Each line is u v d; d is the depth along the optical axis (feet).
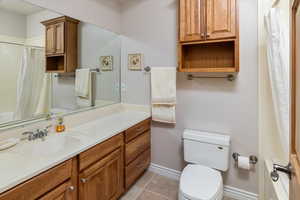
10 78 4.57
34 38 4.99
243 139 5.93
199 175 5.28
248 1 5.52
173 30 6.83
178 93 6.96
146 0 7.36
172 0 6.80
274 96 4.58
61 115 5.73
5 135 4.34
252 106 5.73
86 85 6.61
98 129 5.63
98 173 4.83
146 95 7.65
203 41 5.66
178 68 6.21
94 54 6.91
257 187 5.84
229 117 6.10
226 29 5.33
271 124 5.47
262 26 5.35
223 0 5.34
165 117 7.01
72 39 6.02
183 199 4.58
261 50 5.42
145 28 7.45
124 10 7.94
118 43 8.05
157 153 7.66
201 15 5.64
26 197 3.12
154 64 7.32
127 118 6.95
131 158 6.31
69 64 5.98
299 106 2.13
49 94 5.44
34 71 5.06
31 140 4.69
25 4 4.72
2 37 4.36
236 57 5.34
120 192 5.82
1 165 3.41
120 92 8.30
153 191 6.54
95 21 6.82
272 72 4.53
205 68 5.78
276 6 4.42
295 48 2.34
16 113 4.69
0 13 4.28
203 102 6.50
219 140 5.78
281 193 4.29
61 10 5.57
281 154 5.33
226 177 6.29
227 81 6.05
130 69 7.96
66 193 3.92
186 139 6.33
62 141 4.96
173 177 7.34
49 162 3.52
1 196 2.77
